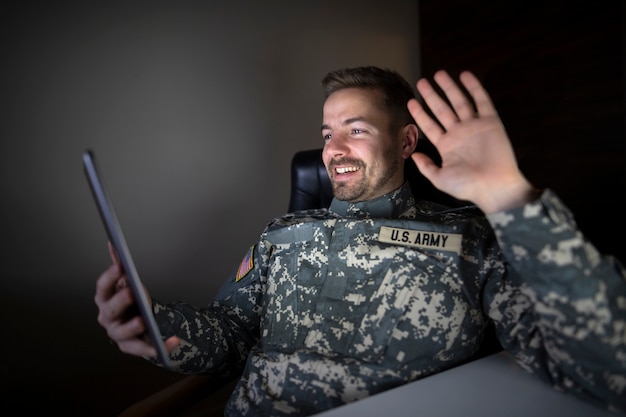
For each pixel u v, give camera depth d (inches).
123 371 61.5
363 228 35.5
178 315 34.5
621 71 62.6
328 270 34.9
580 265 20.7
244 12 70.9
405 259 33.0
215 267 70.0
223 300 40.8
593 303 20.5
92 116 59.6
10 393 54.8
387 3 86.4
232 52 70.1
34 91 55.8
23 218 55.5
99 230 60.4
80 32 58.6
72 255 58.6
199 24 67.2
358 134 38.9
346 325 31.8
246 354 38.7
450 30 85.4
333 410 22.2
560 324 21.4
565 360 22.0
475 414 21.3
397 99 40.9
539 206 21.2
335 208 41.0
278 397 31.1
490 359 27.9
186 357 34.1
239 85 70.8
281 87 74.7
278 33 74.0
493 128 23.6
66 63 57.7
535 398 22.7
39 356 56.6
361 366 29.8
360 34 82.9
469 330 30.9
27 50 55.3
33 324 56.3
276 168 75.0
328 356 31.1
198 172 67.7
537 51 72.6
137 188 63.0
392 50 87.4
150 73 63.6
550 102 71.7
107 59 60.4
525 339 26.2
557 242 21.0
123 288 27.0
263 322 36.5
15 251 55.1
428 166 24.6
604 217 65.9
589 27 66.0
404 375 29.5
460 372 26.2
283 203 76.0
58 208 57.6
